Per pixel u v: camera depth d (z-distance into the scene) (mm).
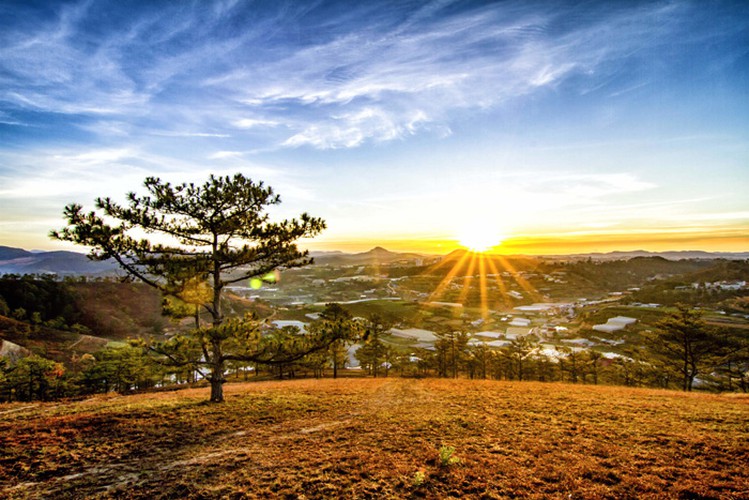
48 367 43156
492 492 7332
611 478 7953
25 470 8250
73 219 12977
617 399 17500
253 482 7801
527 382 28109
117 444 10117
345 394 20250
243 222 16688
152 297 136750
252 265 18094
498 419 13539
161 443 10367
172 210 15422
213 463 8891
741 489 7199
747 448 9398
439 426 12562
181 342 15281
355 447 10195
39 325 91438
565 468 8516
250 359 16766
